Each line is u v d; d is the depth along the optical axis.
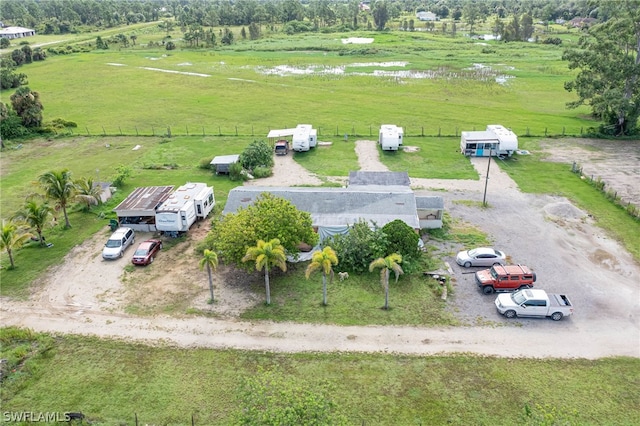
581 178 59.28
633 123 73.81
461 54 147.25
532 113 87.56
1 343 31.75
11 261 41.03
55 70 134.75
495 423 25.50
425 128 79.31
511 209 51.41
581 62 76.19
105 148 72.56
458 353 30.69
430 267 40.56
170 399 27.30
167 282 39.00
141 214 47.06
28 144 75.69
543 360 30.05
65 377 28.97
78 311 35.38
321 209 45.84
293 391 24.95
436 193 55.44
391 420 25.75
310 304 35.91
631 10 70.25
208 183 58.78
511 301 34.44
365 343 31.69
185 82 116.25
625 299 36.25
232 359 30.38
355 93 102.62
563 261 41.53
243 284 38.59
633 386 27.92
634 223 48.16
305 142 68.00
